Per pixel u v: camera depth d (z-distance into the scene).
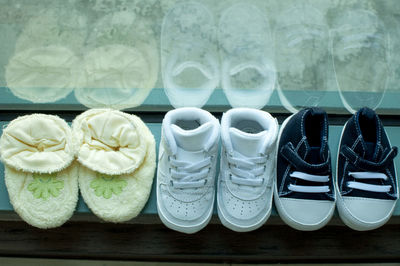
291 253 0.95
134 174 0.88
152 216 0.89
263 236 0.96
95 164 0.86
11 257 1.00
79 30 1.06
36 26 1.06
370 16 1.09
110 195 0.86
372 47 1.08
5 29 1.05
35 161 0.85
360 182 0.84
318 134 0.87
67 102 1.02
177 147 0.81
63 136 0.87
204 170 0.82
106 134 0.88
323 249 0.96
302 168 0.81
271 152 0.82
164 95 1.03
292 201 0.83
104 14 1.08
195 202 0.82
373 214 0.83
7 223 0.96
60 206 0.85
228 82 1.05
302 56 1.07
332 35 1.08
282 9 1.09
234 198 0.82
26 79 1.03
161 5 1.09
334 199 0.84
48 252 0.95
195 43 1.07
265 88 1.04
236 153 0.81
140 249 0.95
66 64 1.05
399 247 0.97
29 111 1.00
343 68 1.07
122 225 0.96
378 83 1.06
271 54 1.07
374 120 0.85
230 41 1.07
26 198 0.84
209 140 0.79
